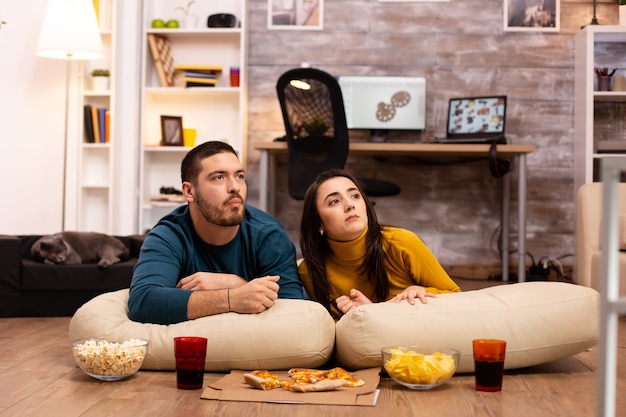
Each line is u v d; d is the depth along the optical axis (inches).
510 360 85.7
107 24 222.4
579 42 216.1
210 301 87.7
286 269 100.0
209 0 229.5
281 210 226.7
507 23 222.8
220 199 93.3
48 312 149.1
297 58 225.9
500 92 223.8
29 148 206.7
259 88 227.0
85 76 222.1
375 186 185.2
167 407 70.1
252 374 77.8
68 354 100.6
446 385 80.4
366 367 85.3
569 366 91.7
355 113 218.4
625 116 223.0
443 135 223.5
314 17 225.3
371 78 219.0
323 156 183.5
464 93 223.8
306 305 87.4
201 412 68.2
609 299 40.2
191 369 77.4
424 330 84.1
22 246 160.9
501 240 223.1
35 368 89.7
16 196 204.2
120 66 219.3
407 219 225.3
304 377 78.4
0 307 147.6
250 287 87.2
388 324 84.0
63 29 193.9
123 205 220.2
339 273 101.2
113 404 71.2
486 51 223.6
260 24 226.8
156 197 219.9
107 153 223.6
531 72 223.1
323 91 178.2
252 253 99.9
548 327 86.4
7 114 203.0
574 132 221.9
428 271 98.3
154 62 231.0
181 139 224.4
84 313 90.7
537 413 68.7
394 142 213.3
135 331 87.4
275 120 227.0
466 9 223.9
